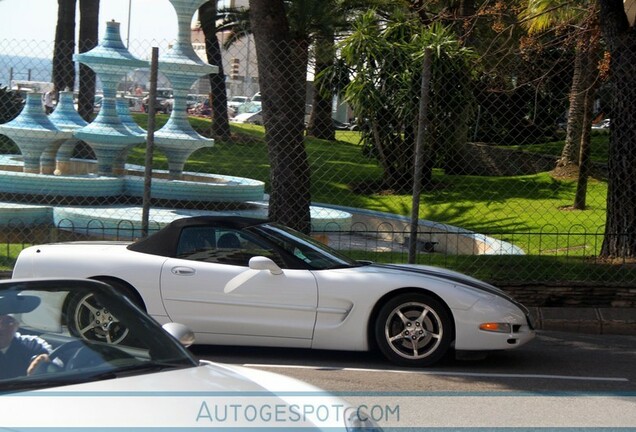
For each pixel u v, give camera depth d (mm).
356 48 21078
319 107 30375
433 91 20250
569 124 23891
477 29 20203
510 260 11266
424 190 22359
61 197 14891
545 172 24531
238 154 27734
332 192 22156
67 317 4484
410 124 21078
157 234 8133
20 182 14953
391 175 22203
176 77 16266
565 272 10594
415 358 7668
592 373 7734
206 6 30109
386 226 17656
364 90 21062
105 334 4516
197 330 7832
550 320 9695
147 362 4297
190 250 7992
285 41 11188
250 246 7961
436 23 20625
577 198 19562
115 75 16016
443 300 7602
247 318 7750
